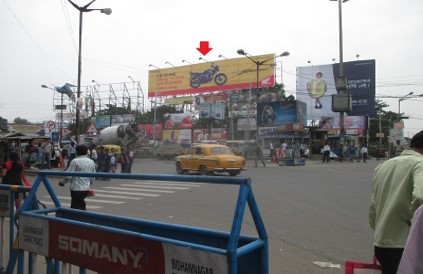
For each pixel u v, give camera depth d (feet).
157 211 33.63
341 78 109.40
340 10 111.04
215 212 32.89
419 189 8.87
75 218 12.99
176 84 211.61
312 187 50.65
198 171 69.51
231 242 7.34
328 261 19.29
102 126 222.89
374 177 10.94
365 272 10.22
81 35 69.15
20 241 12.60
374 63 167.43
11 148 79.30
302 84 181.47
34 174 70.28
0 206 15.81
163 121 221.25
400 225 9.82
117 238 9.44
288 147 123.03
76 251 10.56
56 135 100.53
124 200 40.45
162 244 8.42
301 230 26.03
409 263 6.76
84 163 23.86
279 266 18.45
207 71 199.62
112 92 262.47
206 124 197.16
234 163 66.49
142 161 134.21
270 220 29.35
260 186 51.83
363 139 171.01
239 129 176.86
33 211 12.82
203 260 7.64
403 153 10.56
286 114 146.51
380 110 233.35
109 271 9.59
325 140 142.51
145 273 8.75
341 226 27.30
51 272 11.77
